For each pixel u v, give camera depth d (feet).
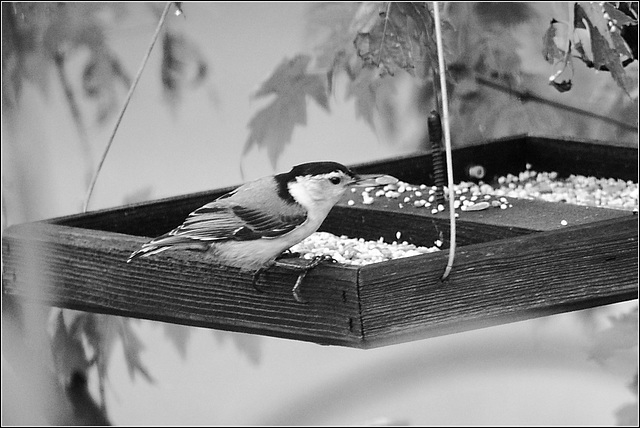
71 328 31.81
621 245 21.65
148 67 35.14
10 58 30.96
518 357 37.29
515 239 21.12
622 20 26.21
